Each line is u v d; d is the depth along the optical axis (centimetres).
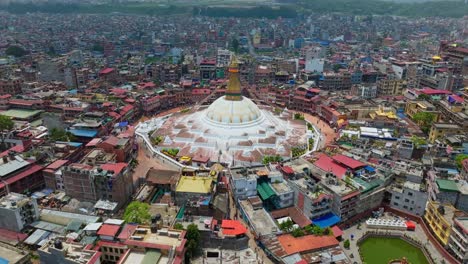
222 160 17612
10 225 11419
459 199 12781
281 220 12762
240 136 19600
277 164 15800
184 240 9600
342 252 11006
